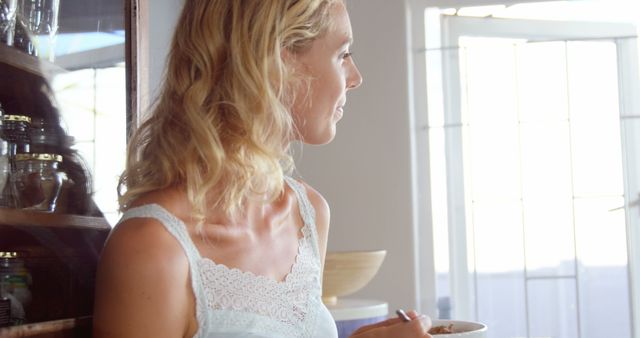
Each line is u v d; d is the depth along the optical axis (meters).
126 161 1.07
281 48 1.07
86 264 1.03
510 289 2.73
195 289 0.96
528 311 2.71
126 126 1.16
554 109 2.73
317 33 1.10
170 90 1.05
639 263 2.64
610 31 2.72
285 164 1.13
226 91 1.03
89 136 1.07
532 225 2.72
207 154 0.97
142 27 1.20
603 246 2.68
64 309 0.97
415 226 2.70
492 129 2.77
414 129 2.77
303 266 1.13
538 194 2.72
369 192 2.70
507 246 2.74
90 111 1.08
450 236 2.76
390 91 2.71
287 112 1.06
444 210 2.77
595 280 2.67
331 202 2.71
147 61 1.22
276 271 1.09
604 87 2.71
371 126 2.71
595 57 2.72
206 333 0.97
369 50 2.74
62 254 0.98
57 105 1.01
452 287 2.75
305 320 1.10
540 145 2.73
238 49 1.02
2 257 0.88
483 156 2.77
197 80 1.03
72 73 1.05
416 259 2.69
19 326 0.87
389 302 2.66
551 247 2.71
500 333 2.72
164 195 0.98
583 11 2.73
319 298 1.16
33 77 0.98
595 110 2.71
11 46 0.95
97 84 1.10
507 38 2.77
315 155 2.73
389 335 1.00
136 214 0.95
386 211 2.68
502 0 2.72
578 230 2.70
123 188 1.11
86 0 1.08
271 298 1.04
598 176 2.69
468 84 2.79
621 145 2.68
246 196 1.04
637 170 2.67
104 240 1.08
